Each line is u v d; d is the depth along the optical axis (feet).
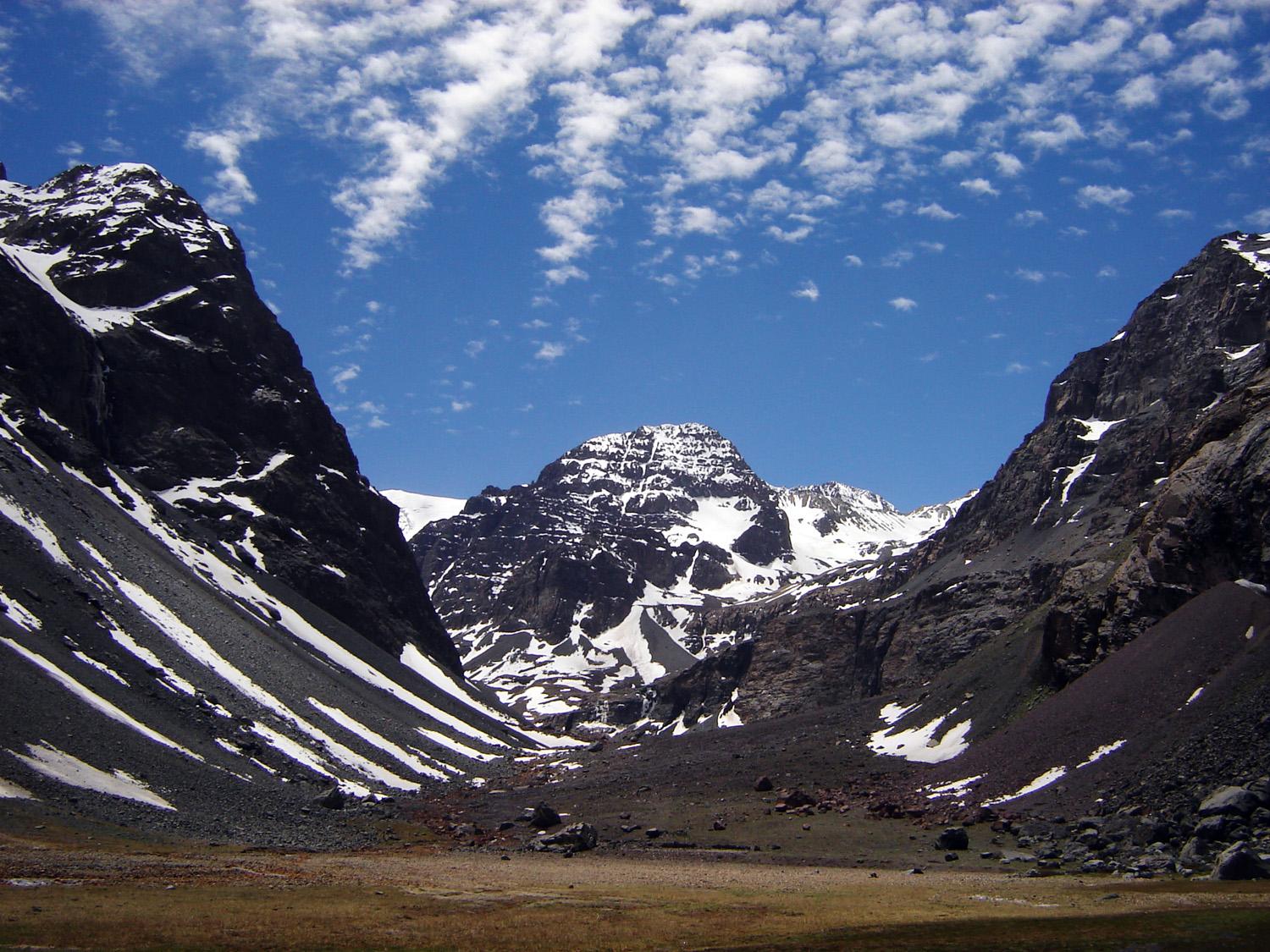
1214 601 376.07
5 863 222.48
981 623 654.53
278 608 645.10
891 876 276.41
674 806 430.61
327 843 322.14
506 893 237.04
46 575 420.36
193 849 273.75
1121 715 358.43
